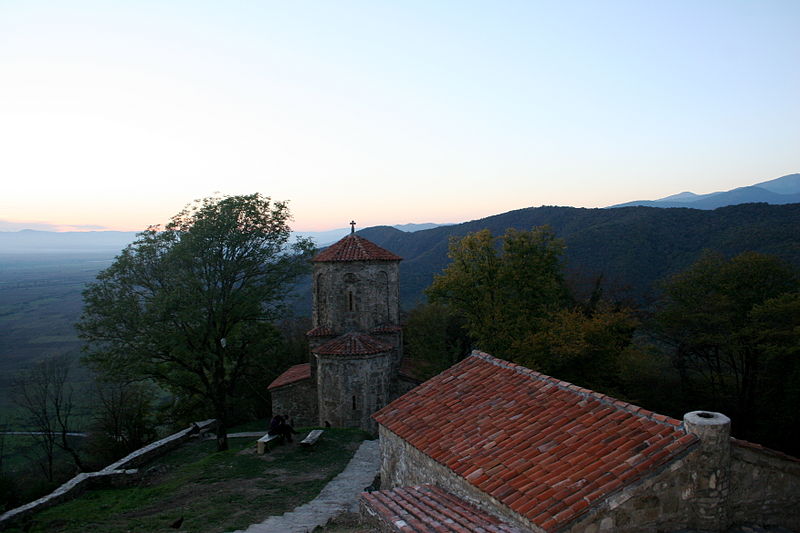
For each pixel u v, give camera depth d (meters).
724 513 7.56
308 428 24.19
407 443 11.95
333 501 14.59
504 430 10.20
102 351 23.44
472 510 8.80
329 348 23.84
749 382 27.22
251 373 35.28
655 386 28.84
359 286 25.97
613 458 7.91
